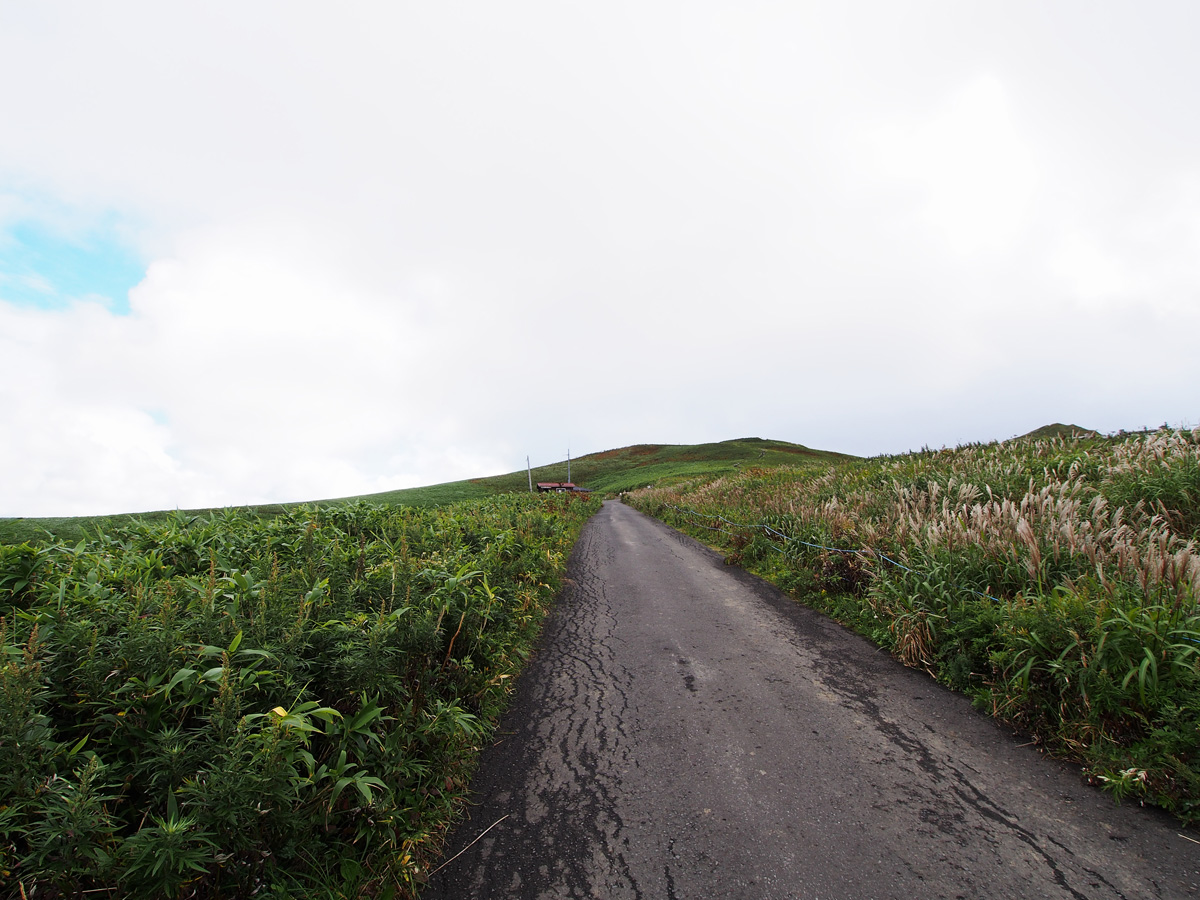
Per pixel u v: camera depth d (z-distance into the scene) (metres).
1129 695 3.18
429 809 3.10
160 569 4.52
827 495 12.02
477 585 5.45
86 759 2.25
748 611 7.21
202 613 2.88
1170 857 2.41
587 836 2.88
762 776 3.31
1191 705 2.95
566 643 6.38
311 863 2.48
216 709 2.30
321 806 2.61
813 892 2.36
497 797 3.32
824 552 8.09
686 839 2.78
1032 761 3.24
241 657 2.77
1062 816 2.74
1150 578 3.80
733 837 2.77
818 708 4.18
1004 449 11.02
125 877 1.88
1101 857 2.45
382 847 2.69
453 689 4.03
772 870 2.51
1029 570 4.72
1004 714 3.75
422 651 3.88
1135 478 6.40
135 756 2.30
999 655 3.99
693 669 5.23
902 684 4.51
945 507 6.52
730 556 11.07
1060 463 8.16
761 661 5.30
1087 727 3.23
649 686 4.90
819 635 5.98
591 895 2.45
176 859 1.96
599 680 5.14
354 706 3.24
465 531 8.52
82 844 1.85
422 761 3.33
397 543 6.62
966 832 2.67
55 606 3.10
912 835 2.68
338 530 7.25
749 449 99.44
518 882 2.57
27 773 1.93
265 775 2.14
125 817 2.31
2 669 2.00
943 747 3.48
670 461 99.44
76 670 2.47
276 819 2.28
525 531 11.12
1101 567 3.96
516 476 89.81
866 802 2.97
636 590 9.09
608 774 3.48
